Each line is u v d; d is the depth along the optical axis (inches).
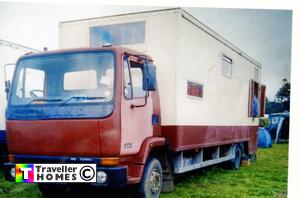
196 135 246.2
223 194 237.1
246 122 362.6
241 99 343.3
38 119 182.9
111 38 231.9
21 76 194.5
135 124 187.2
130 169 185.3
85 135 174.4
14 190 236.4
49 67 190.9
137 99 189.6
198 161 265.6
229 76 310.7
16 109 188.9
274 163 370.0
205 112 261.4
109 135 171.9
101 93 177.2
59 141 178.4
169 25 218.5
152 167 200.5
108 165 172.4
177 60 215.8
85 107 176.1
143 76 192.7
